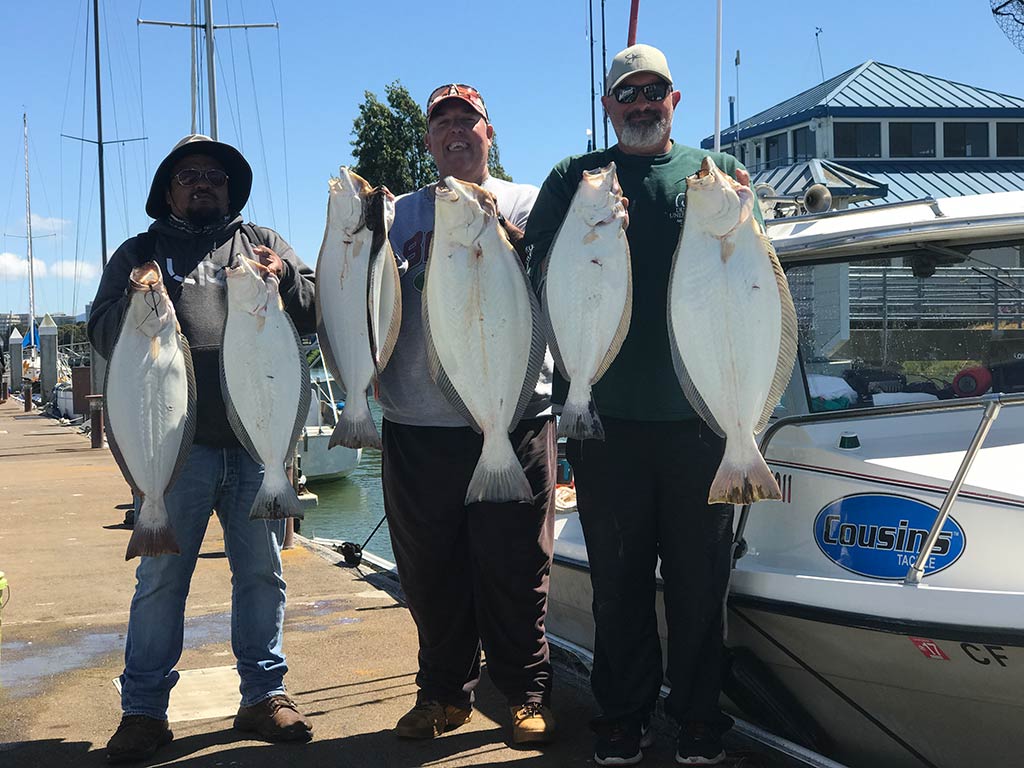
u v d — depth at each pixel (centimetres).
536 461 393
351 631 577
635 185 369
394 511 399
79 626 600
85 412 2577
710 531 359
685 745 363
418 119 3238
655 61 364
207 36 2412
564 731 409
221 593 681
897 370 440
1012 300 431
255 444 355
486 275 338
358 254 345
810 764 359
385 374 397
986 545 347
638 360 362
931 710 359
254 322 354
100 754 393
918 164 3195
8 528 988
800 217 462
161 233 400
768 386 320
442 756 384
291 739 398
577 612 498
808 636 370
